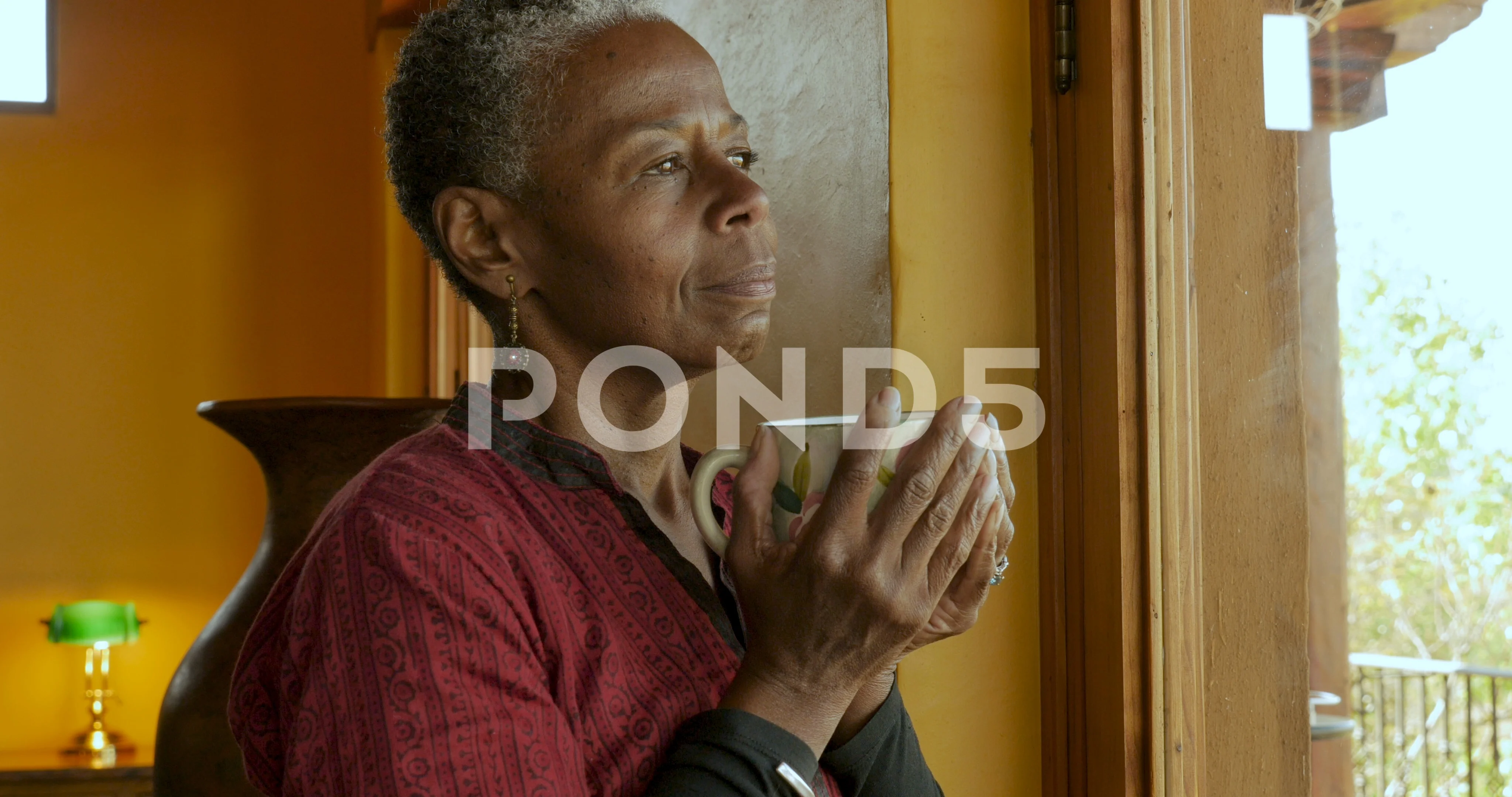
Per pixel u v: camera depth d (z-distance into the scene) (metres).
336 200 5.18
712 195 0.67
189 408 5.05
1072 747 1.12
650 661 0.65
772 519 0.62
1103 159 1.07
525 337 0.71
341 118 5.19
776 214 1.24
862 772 0.72
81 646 4.93
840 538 0.59
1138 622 1.05
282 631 0.62
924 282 1.17
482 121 0.68
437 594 0.57
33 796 4.27
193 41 5.11
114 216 5.04
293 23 5.18
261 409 1.38
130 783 4.36
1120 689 1.05
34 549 4.93
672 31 0.70
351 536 0.59
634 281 0.67
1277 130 0.98
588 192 0.67
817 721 0.61
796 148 1.23
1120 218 1.06
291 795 0.56
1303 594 0.96
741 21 1.26
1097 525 1.08
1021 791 1.16
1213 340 1.03
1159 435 1.06
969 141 1.18
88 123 5.03
